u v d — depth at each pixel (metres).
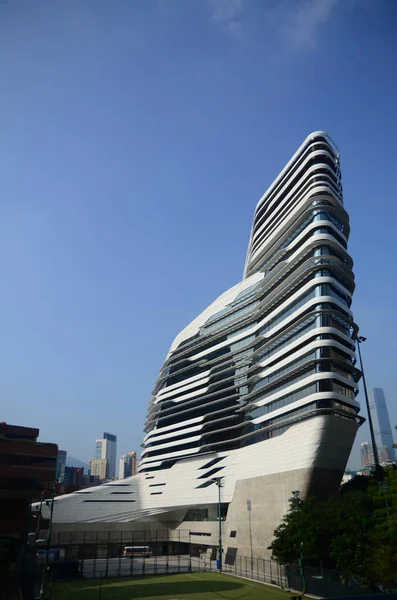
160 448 113.75
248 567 73.88
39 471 60.50
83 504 103.00
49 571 58.16
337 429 67.12
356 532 42.38
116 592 50.81
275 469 73.88
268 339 91.06
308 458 66.81
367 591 38.38
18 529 58.44
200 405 106.62
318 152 91.19
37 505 99.94
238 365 98.62
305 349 73.19
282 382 81.25
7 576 48.94
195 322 124.44
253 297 100.31
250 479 80.25
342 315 74.12
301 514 51.22
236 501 82.81
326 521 48.78
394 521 34.62
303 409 72.94
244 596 47.00
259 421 85.12
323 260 78.31
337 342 71.06
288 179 101.94
